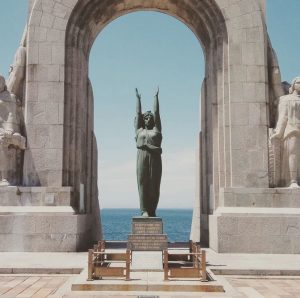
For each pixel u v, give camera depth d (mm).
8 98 16875
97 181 21297
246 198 16328
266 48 17656
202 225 19594
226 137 17312
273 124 17344
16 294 9547
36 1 17641
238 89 17266
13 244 15781
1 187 16234
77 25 18078
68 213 16047
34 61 17344
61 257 14320
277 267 12352
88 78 20281
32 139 16969
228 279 11477
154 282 9562
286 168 16656
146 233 13812
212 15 18297
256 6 17625
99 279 9906
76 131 17812
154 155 14672
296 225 15711
